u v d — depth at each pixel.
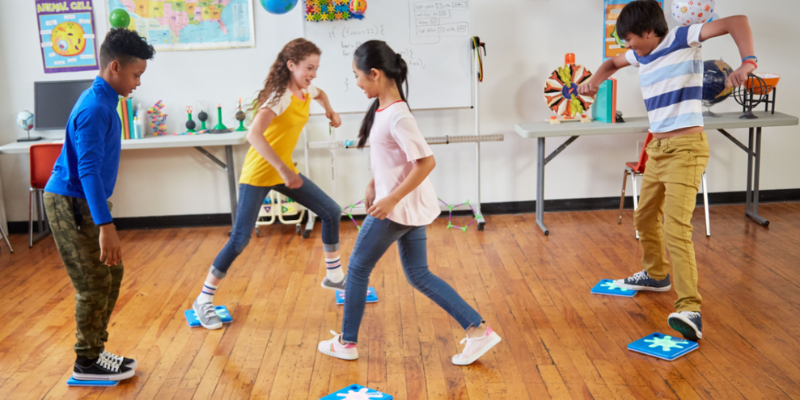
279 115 2.77
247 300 3.33
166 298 3.39
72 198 2.28
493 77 4.56
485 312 3.10
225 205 4.78
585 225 4.46
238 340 2.87
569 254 3.89
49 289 3.56
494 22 4.47
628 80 4.58
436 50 4.35
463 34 4.33
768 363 2.50
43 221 4.67
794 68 4.58
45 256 4.14
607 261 3.74
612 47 4.53
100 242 2.19
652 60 2.78
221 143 4.18
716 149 4.73
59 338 2.93
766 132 4.71
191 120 4.50
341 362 2.64
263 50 4.48
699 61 2.70
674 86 2.73
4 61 4.45
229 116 4.58
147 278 3.71
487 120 4.65
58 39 4.43
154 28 4.43
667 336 2.74
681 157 2.75
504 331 2.88
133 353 2.76
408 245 2.48
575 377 2.46
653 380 2.42
